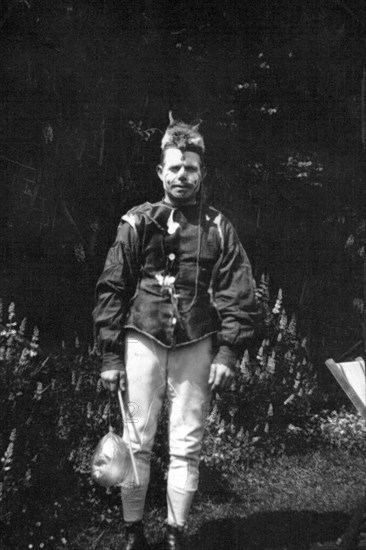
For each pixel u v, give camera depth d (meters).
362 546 3.85
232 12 6.41
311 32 6.68
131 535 3.69
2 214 5.38
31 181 5.49
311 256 7.27
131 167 6.07
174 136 3.60
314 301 7.20
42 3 5.46
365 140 4.20
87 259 5.80
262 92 6.89
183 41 6.36
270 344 6.09
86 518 4.00
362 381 3.83
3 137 5.38
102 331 3.58
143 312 3.58
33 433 4.07
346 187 7.31
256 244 7.11
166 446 4.58
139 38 6.07
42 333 5.48
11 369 4.20
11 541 3.69
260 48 6.71
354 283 7.26
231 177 6.92
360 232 7.33
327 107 7.09
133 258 3.60
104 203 5.92
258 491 4.75
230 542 3.95
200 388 3.65
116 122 5.97
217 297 3.65
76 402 4.42
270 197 7.11
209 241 3.62
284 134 7.08
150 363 3.58
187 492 3.66
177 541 3.64
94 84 5.84
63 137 5.65
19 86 5.45
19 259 5.48
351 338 7.12
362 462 5.55
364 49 6.67
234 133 6.89
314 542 3.99
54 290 5.60
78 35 5.71
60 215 5.63
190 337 3.57
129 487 3.61
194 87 6.52
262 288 6.25
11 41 5.40
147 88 6.17
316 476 5.12
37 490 3.94
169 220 3.61
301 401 5.84
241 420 5.43
